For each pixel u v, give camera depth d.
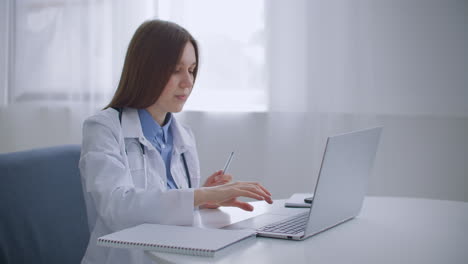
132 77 1.35
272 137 2.65
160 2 2.69
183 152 1.54
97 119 1.32
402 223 1.22
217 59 2.67
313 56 2.58
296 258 0.90
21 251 1.36
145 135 1.41
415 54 2.51
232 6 2.64
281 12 2.59
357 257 0.92
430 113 2.51
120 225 1.11
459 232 1.13
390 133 2.58
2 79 2.88
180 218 1.10
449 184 2.55
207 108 2.70
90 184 1.18
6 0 2.85
